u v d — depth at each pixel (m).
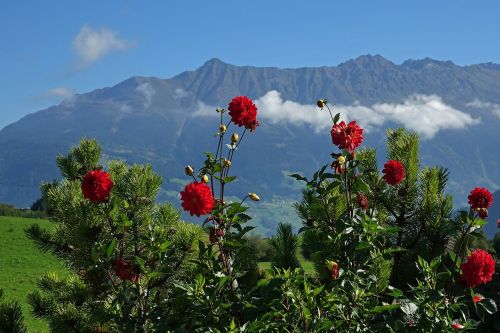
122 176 7.70
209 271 4.97
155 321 5.09
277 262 6.92
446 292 5.32
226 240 4.93
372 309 4.88
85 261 5.55
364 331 4.90
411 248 7.55
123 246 5.88
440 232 7.30
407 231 7.59
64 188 7.46
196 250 6.69
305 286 4.60
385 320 5.04
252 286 5.19
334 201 5.54
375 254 5.45
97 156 8.38
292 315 4.66
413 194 7.59
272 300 4.68
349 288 4.90
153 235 5.62
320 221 6.03
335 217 5.89
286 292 4.52
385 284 5.59
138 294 5.21
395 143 8.03
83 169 8.21
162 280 6.52
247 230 4.96
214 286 4.75
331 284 4.93
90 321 5.25
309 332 4.55
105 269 5.50
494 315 6.84
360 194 5.44
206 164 5.04
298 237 7.08
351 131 5.22
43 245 7.65
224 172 5.06
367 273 5.26
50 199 7.48
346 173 5.32
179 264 6.70
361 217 5.38
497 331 6.88
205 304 4.63
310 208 5.55
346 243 5.23
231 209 4.87
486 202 5.27
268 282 4.76
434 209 7.39
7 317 6.61
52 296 7.73
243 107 5.10
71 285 7.61
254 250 6.11
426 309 5.01
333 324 4.62
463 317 5.22
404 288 7.64
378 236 5.68
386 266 5.68
